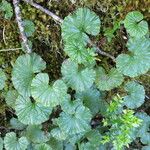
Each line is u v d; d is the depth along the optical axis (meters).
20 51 0.44
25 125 0.47
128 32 0.39
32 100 0.44
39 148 0.45
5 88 0.46
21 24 0.41
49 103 0.41
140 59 0.40
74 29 0.40
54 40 0.43
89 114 0.43
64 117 0.43
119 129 0.42
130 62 0.41
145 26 0.39
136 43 0.40
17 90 0.43
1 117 0.50
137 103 0.44
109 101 0.47
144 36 0.40
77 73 0.42
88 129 0.44
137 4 0.39
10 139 0.45
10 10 0.40
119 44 0.43
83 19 0.40
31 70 0.42
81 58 0.39
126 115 0.40
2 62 0.45
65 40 0.40
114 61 0.44
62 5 0.41
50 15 0.41
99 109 0.45
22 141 0.45
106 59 0.44
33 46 0.44
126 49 0.43
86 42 0.40
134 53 0.41
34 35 0.43
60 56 0.45
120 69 0.41
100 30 0.42
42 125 0.47
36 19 0.42
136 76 0.43
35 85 0.41
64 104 0.42
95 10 0.41
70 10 0.41
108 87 0.43
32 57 0.42
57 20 0.41
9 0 0.41
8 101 0.45
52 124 0.47
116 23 0.41
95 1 0.40
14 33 0.43
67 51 0.39
